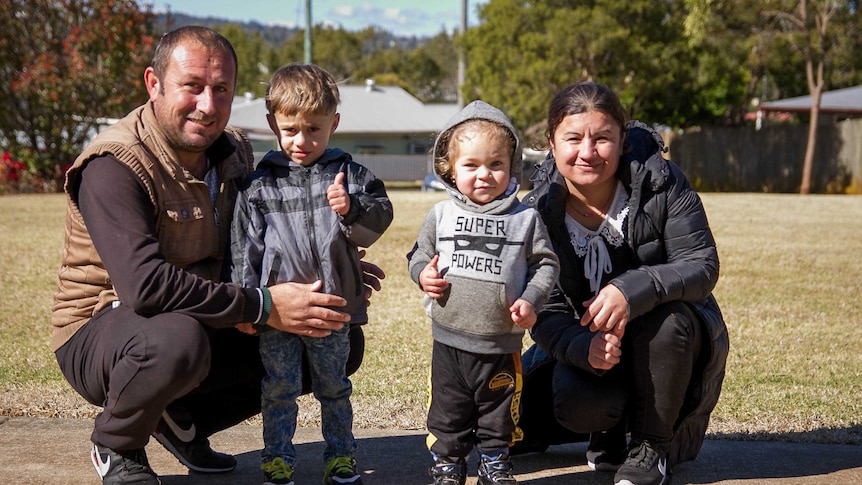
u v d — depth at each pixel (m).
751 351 5.17
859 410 4.05
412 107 46.91
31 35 20.31
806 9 25.02
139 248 2.72
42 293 6.77
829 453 3.52
